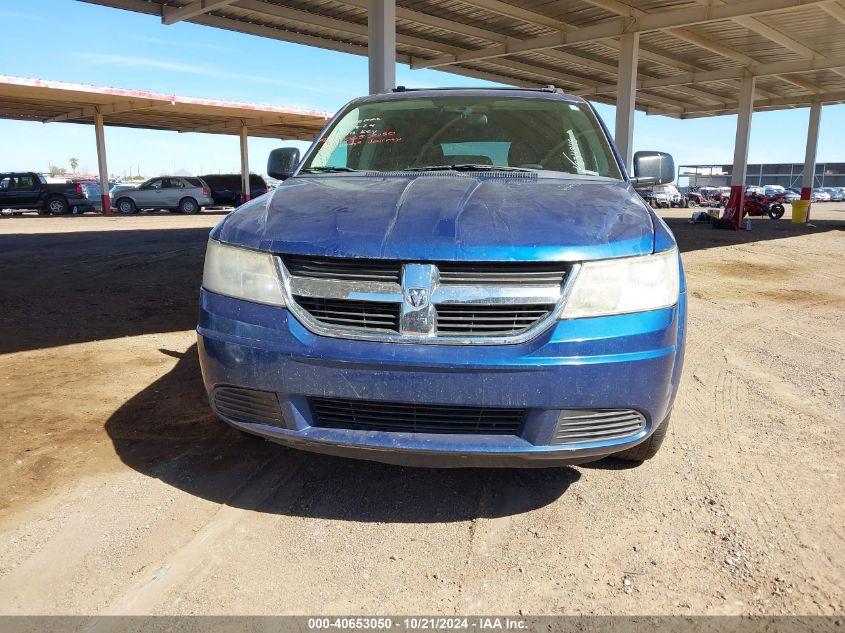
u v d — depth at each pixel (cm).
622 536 240
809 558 226
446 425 223
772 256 1210
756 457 310
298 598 202
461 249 216
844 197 5616
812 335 570
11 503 254
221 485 274
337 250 222
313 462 298
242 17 1328
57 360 446
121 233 1491
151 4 1259
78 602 198
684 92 2292
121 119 2906
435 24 1409
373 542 234
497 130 356
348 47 1552
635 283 224
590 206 252
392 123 369
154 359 452
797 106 2505
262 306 229
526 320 216
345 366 216
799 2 1199
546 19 1420
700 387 417
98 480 275
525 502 265
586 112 375
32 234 1449
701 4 1302
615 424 225
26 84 2061
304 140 3656
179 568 216
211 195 2812
